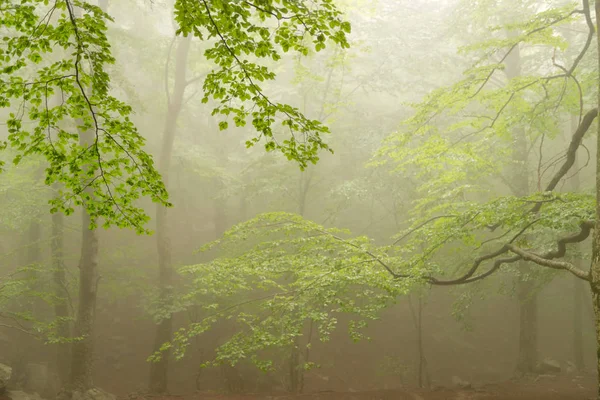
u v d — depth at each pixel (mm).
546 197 9945
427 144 11898
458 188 11867
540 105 12422
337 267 9836
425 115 12336
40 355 17594
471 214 9891
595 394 13375
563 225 8648
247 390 16125
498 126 12352
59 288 16234
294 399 13102
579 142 10102
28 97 4613
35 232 18188
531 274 14516
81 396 13078
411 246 11102
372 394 13586
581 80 11633
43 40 4391
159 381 15508
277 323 9391
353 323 8906
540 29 10344
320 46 4520
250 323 9945
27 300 17156
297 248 11641
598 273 6703
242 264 10586
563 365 18469
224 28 4438
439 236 10023
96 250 14547
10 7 4273
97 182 5125
